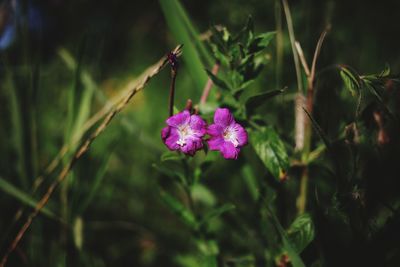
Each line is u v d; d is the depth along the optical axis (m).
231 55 0.33
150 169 0.54
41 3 0.77
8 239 0.40
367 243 0.32
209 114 0.33
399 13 0.70
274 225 0.34
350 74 0.30
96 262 0.44
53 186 0.34
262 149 0.33
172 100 0.31
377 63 0.65
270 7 0.55
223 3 0.57
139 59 0.85
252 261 0.37
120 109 0.32
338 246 0.32
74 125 0.41
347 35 0.62
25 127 0.41
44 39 0.81
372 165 0.33
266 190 0.35
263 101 0.33
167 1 0.37
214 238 0.37
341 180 0.32
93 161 0.51
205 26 0.68
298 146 0.36
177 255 0.42
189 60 0.38
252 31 0.32
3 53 0.44
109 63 0.83
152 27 0.87
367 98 0.38
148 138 0.46
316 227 0.32
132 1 0.92
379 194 0.33
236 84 0.33
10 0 0.46
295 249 0.31
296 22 0.48
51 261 0.40
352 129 0.31
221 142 0.29
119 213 0.51
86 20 0.85
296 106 0.36
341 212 0.31
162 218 0.52
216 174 0.49
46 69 0.71
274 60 0.49
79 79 0.40
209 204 0.41
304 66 0.34
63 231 0.40
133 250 0.47
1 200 0.44
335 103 0.36
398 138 0.32
